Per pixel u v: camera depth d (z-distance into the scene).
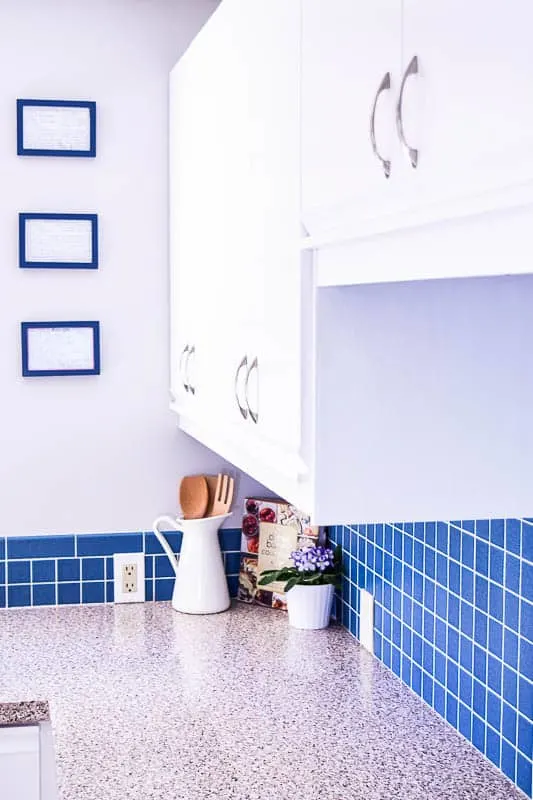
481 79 1.03
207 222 2.49
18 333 3.05
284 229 1.76
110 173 3.07
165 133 3.09
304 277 1.61
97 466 3.12
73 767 2.03
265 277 1.90
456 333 1.61
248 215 2.04
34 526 3.09
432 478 1.61
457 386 1.62
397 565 2.50
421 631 2.35
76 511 3.11
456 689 2.17
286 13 1.75
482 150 1.03
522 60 0.95
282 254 1.77
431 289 1.59
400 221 1.23
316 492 1.58
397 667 2.51
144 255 3.10
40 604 3.11
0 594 3.08
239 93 2.12
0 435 3.05
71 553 3.11
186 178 2.78
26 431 3.07
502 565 1.95
